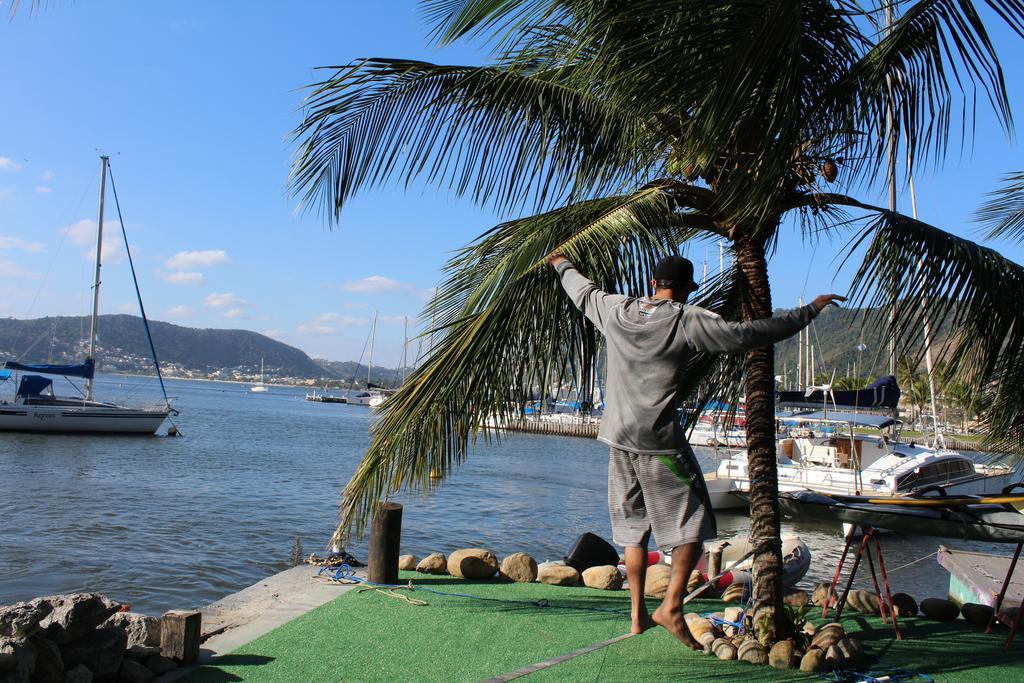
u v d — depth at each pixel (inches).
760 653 178.1
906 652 195.3
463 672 167.8
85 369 1668.3
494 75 211.8
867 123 174.9
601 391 203.5
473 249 216.5
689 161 178.2
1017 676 175.0
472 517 834.8
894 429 957.2
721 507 890.1
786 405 816.3
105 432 1637.6
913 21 174.4
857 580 569.3
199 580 513.3
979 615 231.5
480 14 202.2
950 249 185.9
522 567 272.8
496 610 225.5
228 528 703.7
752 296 202.4
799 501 222.1
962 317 187.9
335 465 1342.3
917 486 852.0
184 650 170.6
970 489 939.3
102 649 155.4
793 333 117.0
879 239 190.9
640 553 120.6
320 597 235.6
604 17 171.3
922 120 187.3
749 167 170.9
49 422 1572.3
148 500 850.8
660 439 118.6
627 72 166.2
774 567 193.2
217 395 6584.6
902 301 187.9
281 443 1802.4
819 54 166.2
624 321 124.6
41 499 820.0
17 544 595.5
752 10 149.8
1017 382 198.4
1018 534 196.7
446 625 206.8
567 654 180.2
